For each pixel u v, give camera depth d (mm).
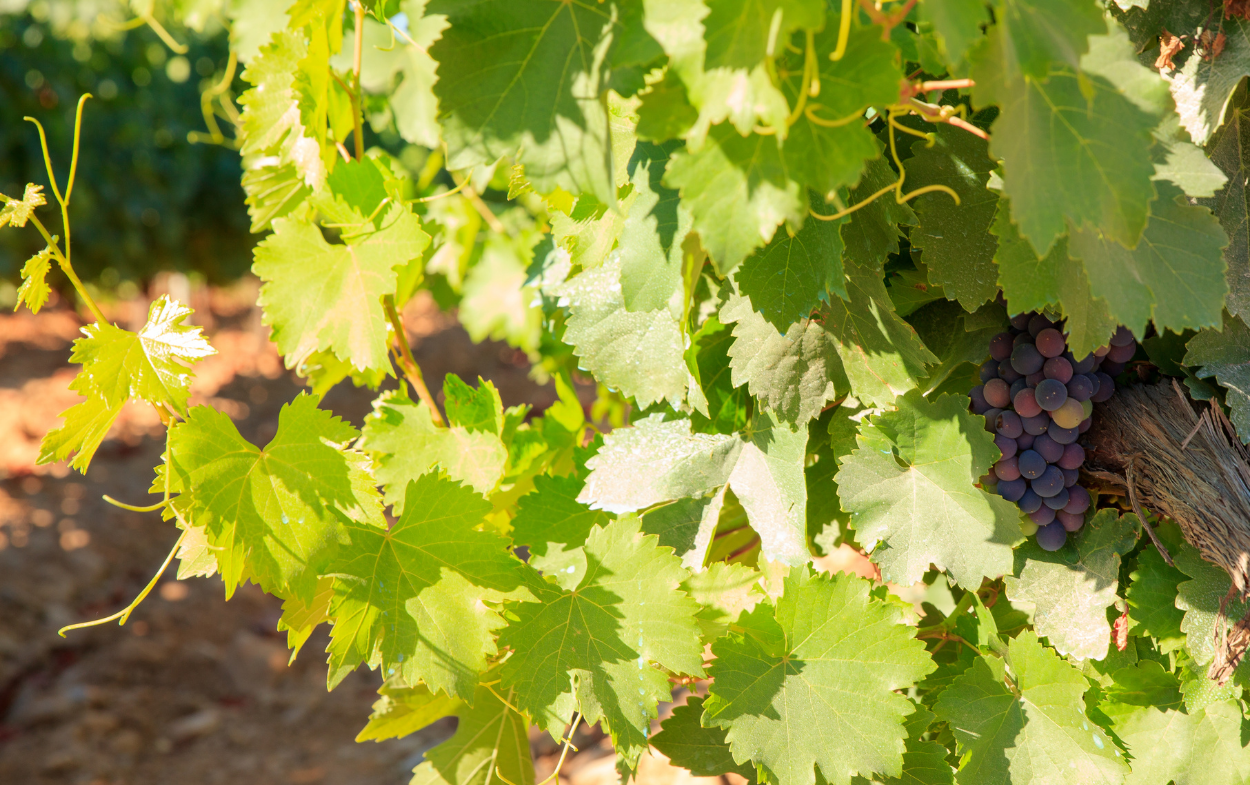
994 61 1563
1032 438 1741
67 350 9109
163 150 7527
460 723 1880
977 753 1738
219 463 1699
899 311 1782
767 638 1729
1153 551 1754
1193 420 1731
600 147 1609
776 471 1756
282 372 8688
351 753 3404
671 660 1721
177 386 1697
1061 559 1752
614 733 1721
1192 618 1727
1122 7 1682
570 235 1748
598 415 2266
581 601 1738
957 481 1728
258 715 3699
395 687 1872
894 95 1568
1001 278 1665
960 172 1707
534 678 1729
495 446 1858
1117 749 1758
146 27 7047
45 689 3723
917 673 1715
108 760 3334
